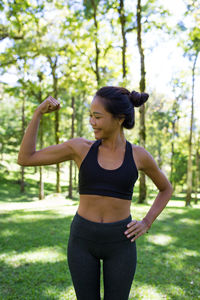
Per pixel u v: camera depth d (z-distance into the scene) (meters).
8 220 6.70
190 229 6.07
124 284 1.35
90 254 1.36
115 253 1.34
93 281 1.35
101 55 12.18
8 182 25.77
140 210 6.49
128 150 1.39
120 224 1.34
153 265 3.88
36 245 4.66
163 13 9.81
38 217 7.20
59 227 6.00
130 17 10.33
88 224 1.34
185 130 20.05
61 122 20.20
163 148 22.44
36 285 3.16
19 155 1.34
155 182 1.55
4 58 10.41
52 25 10.64
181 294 3.00
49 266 3.71
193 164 26.55
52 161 1.38
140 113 9.91
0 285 3.13
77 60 12.17
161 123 19.06
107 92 1.30
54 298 2.85
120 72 11.91
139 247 4.69
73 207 9.98
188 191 14.59
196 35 10.06
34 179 29.36
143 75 9.82
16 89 13.59
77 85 12.73
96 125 1.32
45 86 14.84
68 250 1.41
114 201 1.33
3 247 4.49
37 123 1.35
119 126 1.37
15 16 9.23
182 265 3.90
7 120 27.88
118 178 1.32
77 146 1.38
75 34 10.90
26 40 9.94
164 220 6.95
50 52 10.75
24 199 17.77
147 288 3.13
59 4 10.30
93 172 1.32
